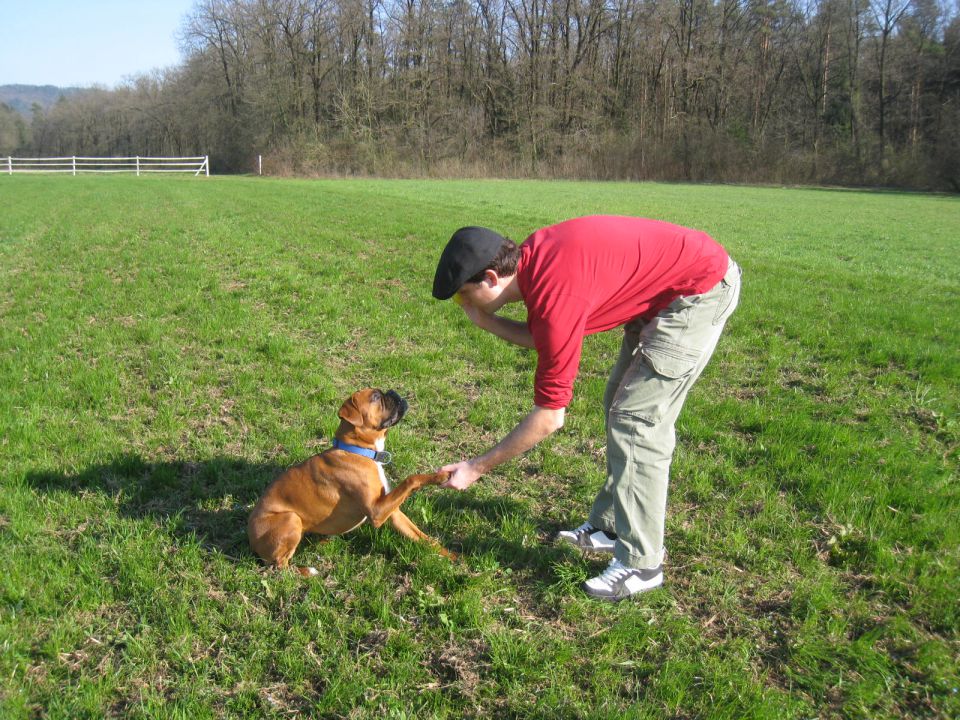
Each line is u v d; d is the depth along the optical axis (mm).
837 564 3627
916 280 12086
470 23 56719
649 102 59250
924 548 3711
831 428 5164
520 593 3443
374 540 3768
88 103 80938
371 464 3580
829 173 52438
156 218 17328
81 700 2727
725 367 6855
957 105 50344
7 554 3564
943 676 2826
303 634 3092
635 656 3016
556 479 4594
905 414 5621
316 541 3797
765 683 2871
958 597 3279
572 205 26016
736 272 3119
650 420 3141
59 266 11055
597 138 55750
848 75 58438
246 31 58344
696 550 3764
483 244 2857
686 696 2764
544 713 2680
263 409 5551
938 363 6723
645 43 57906
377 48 56844
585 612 3266
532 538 3867
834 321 8414
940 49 55656
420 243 13633
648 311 3127
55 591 3334
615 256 2910
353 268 11039
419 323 8047
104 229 15133
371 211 19719
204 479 4457
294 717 2703
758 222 22781
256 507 3635
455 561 3641
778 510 4113
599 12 56531
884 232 20812
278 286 9641
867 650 2965
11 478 4293
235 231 15023
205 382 6078
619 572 3359
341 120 53812
